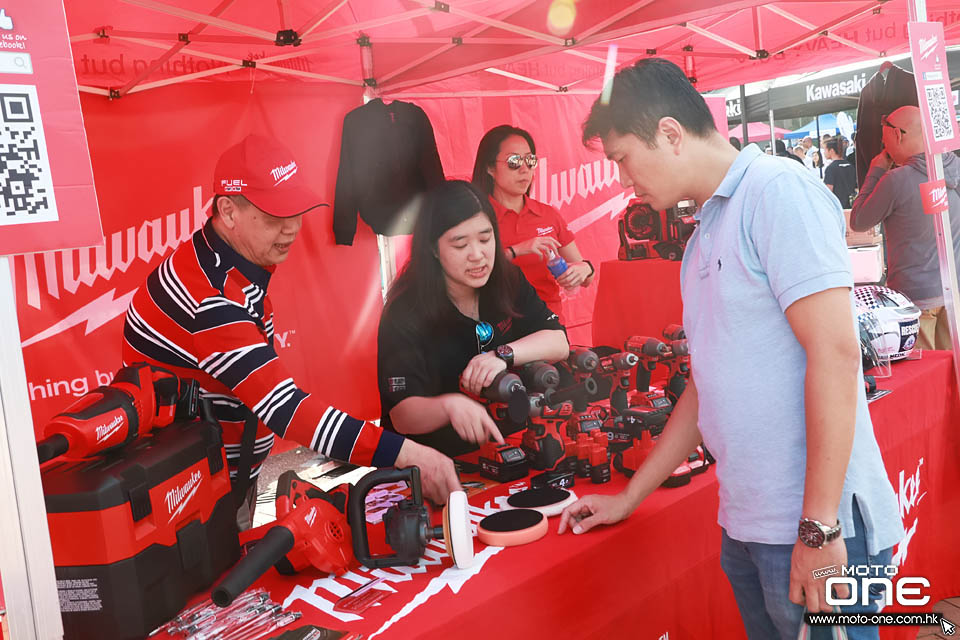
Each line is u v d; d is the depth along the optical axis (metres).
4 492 1.05
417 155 4.89
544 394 2.06
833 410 1.22
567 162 5.85
